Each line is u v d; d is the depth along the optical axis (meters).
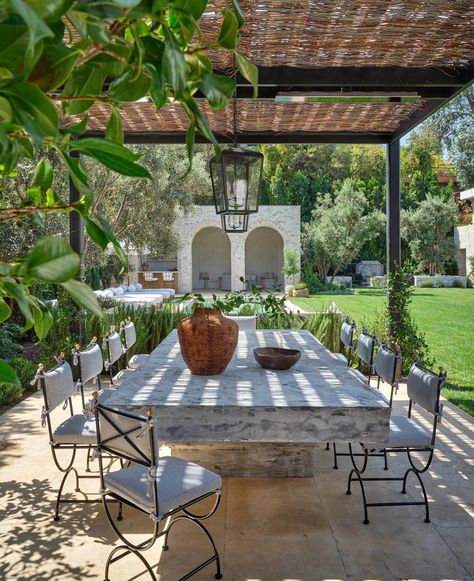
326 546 2.54
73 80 0.68
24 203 0.93
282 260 25.94
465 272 23.97
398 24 3.03
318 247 23.77
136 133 5.27
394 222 5.89
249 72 0.71
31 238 7.41
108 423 2.18
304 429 2.40
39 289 6.39
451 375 6.62
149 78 0.69
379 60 3.55
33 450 3.84
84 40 0.60
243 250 22.53
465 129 19.08
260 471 3.37
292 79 3.68
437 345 9.14
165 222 12.70
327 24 3.03
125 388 2.74
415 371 2.99
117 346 3.96
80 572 2.33
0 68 0.51
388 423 2.39
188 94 0.68
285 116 4.81
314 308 14.77
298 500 3.04
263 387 2.75
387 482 3.32
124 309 6.75
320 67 3.65
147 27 0.69
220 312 3.08
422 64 3.61
